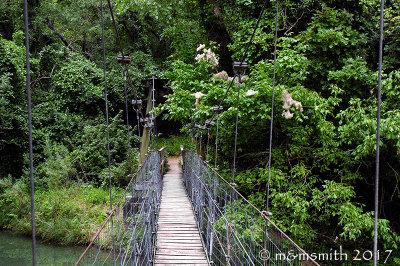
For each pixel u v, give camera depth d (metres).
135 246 3.47
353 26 5.95
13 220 6.76
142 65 11.73
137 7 7.02
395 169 5.27
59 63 10.86
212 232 3.89
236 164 6.75
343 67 5.14
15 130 8.60
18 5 10.69
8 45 9.04
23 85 9.23
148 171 5.30
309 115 5.31
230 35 7.43
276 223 4.96
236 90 5.14
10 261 5.48
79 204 6.93
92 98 10.08
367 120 4.23
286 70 5.02
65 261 5.43
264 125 5.78
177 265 3.57
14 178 8.27
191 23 7.72
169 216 5.45
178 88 5.90
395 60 5.24
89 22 12.10
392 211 5.95
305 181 5.30
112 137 8.98
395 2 5.57
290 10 6.25
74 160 8.26
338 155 5.14
